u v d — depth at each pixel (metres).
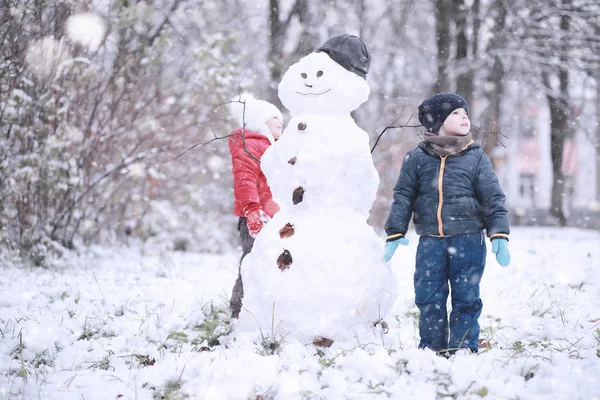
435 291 3.73
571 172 35.47
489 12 14.41
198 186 9.94
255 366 3.26
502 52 14.04
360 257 3.75
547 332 4.20
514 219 23.84
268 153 4.05
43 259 7.33
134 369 3.57
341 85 3.93
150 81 8.45
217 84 8.71
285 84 4.05
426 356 3.28
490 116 16.36
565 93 15.69
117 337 4.21
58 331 4.39
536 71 14.97
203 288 6.04
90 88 7.71
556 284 6.14
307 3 14.74
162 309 5.10
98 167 7.92
